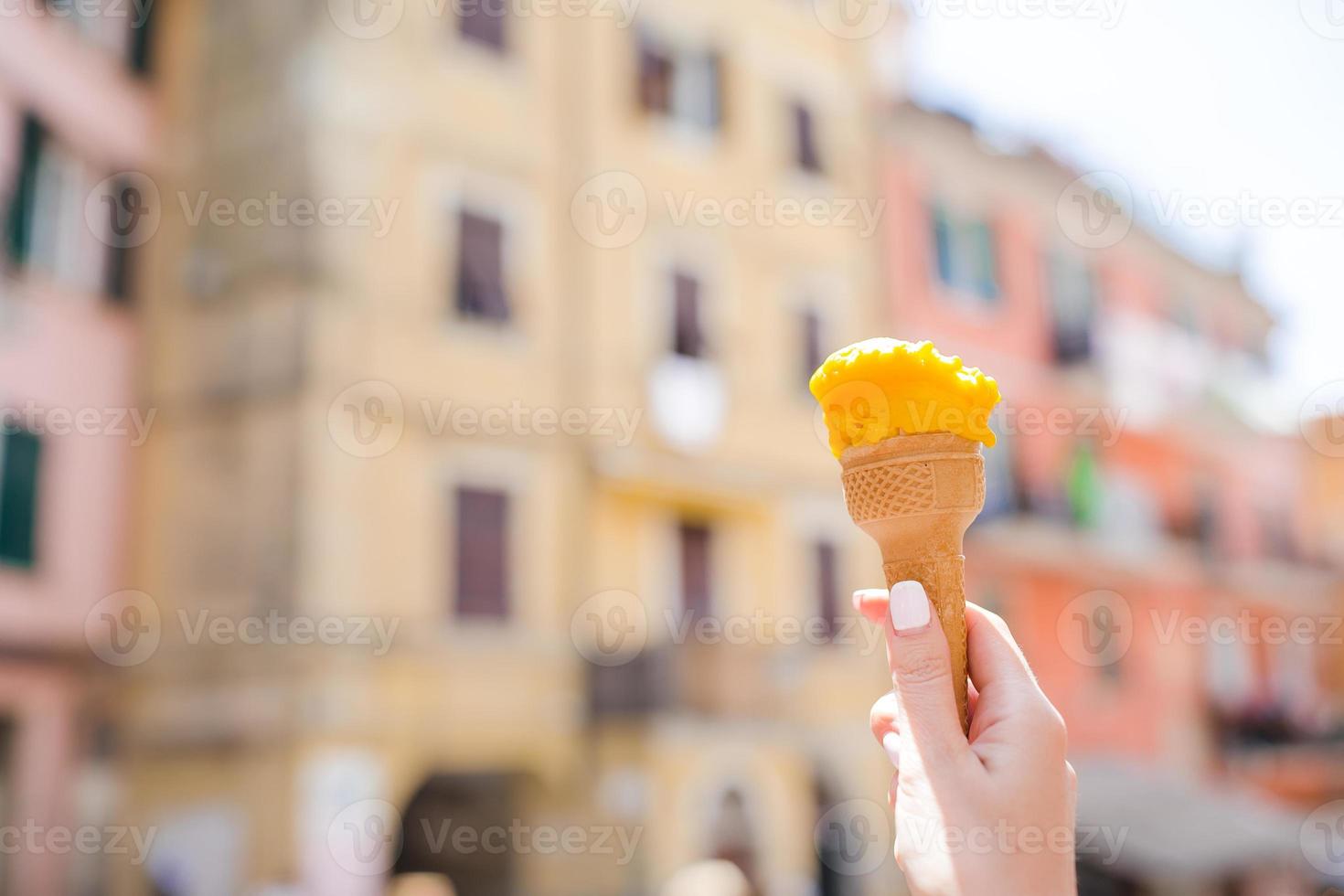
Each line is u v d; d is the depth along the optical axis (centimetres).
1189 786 1519
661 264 1327
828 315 1477
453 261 1167
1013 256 1686
